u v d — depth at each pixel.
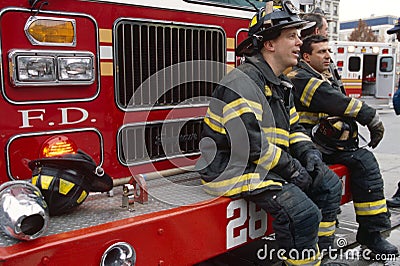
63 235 1.84
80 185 2.06
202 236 2.26
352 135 3.34
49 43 2.21
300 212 2.35
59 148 2.29
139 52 2.59
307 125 3.36
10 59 2.10
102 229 1.91
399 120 13.85
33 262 1.71
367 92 18.66
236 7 3.08
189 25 2.81
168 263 2.13
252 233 2.52
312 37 3.29
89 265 1.86
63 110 2.31
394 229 4.19
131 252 1.98
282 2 2.50
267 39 2.50
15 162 2.18
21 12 2.12
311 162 2.71
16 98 2.15
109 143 2.51
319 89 3.14
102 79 2.44
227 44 3.05
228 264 3.22
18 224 1.69
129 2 2.51
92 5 2.36
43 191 1.97
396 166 7.21
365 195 3.35
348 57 16.16
